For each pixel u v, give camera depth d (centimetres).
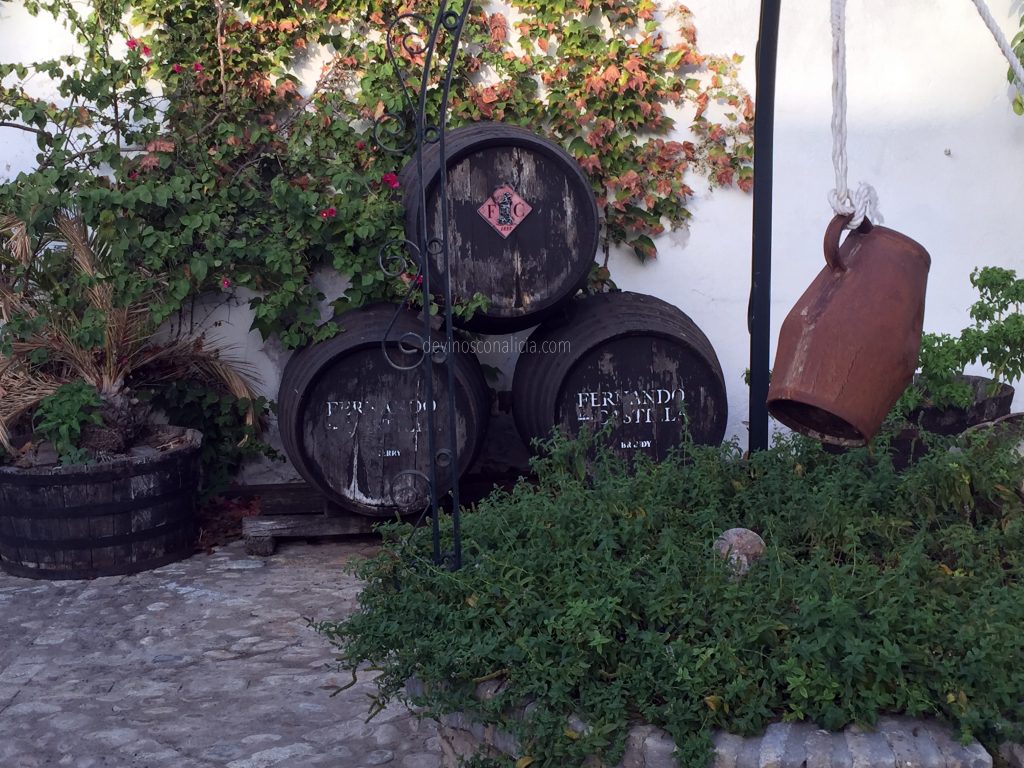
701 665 244
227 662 443
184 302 635
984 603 262
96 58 615
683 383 551
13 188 568
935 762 227
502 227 546
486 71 649
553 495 376
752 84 655
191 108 616
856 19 651
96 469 546
